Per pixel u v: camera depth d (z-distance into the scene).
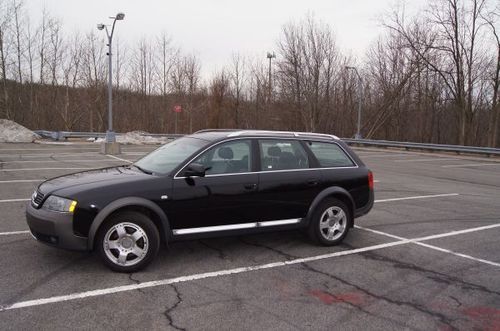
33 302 3.88
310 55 39.62
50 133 27.92
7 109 34.53
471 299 4.28
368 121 39.94
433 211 8.57
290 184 5.54
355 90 42.31
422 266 5.24
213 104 44.12
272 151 5.61
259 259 5.28
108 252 4.58
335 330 3.57
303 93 40.19
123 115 43.19
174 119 44.22
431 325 3.71
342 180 5.99
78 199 4.44
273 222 5.48
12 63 34.72
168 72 44.12
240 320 3.68
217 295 4.18
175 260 5.14
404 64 36.19
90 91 38.06
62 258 5.04
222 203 5.09
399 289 4.50
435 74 34.81
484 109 38.00
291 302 4.08
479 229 7.15
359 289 4.46
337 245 5.98
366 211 6.27
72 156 17.88
